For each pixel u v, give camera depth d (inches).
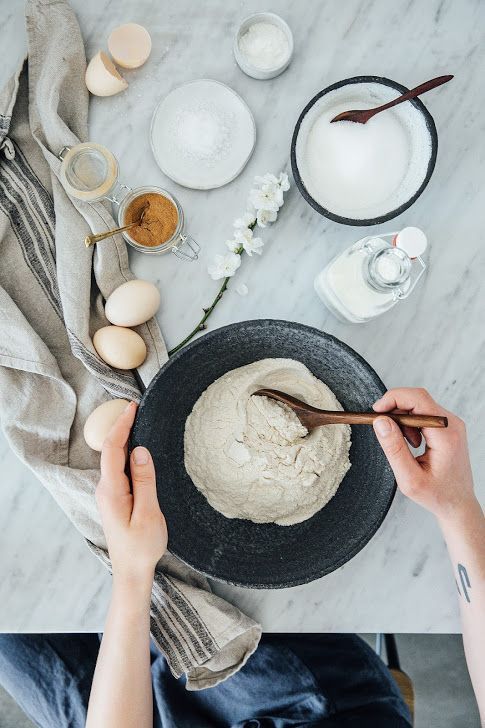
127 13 41.0
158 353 39.2
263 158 40.9
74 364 39.5
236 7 41.2
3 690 59.7
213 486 37.0
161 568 38.5
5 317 37.4
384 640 56.3
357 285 36.9
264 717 48.2
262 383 37.2
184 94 40.5
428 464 34.6
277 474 36.0
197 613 37.4
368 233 40.8
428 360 40.8
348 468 37.4
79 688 48.8
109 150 40.5
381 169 38.7
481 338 40.8
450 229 40.9
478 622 36.5
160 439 36.0
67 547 39.6
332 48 41.3
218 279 40.4
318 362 36.7
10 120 39.4
